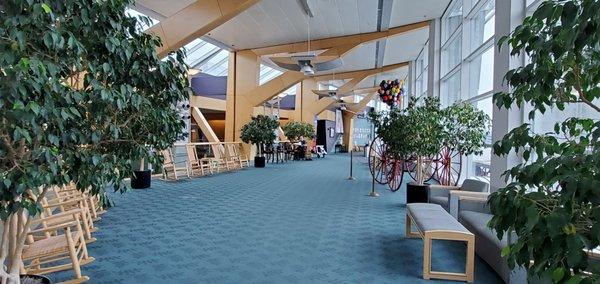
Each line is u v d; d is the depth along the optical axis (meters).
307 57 9.48
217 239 4.12
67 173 1.98
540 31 1.32
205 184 8.45
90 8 1.91
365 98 26.12
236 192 7.38
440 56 10.34
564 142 1.42
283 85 13.44
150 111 2.31
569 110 3.46
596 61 1.25
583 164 1.15
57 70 1.79
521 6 4.67
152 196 6.82
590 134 1.33
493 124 5.08
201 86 17.64
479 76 7.14
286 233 4.40
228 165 11.65
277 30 11.30
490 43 6.24
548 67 1.28
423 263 3.22
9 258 2.30
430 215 3.68
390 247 3.93
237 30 11.36
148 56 2.22
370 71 18.61
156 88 2.37
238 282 2.99
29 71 1.64
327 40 12.23
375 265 3.42
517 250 1.23
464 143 5.47
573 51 1.15
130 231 4.41
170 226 4.66
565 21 1.12
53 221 3.27
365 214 5.50
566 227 1.08
